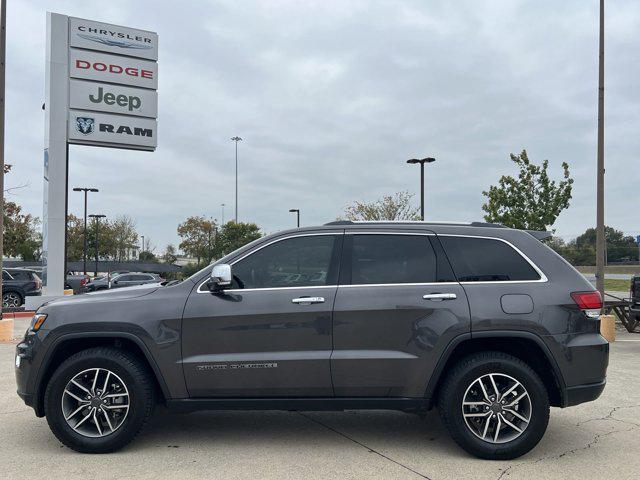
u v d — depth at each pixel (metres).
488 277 4.66
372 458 4.48
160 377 4.54
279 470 4.20
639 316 11.21
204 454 4.56
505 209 20.33
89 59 19.50
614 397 6.55
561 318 4.50
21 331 13.93
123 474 4.10
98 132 19.58
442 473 4.15
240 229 59.03
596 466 4.32
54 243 18.89
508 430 4.54
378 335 4.54
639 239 30.08
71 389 4.54
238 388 4.55
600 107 13.25
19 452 4.59
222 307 4.58
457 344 4.48
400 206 34.84
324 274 4.71
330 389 4.55
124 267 50.41
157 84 20.59
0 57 12.50
